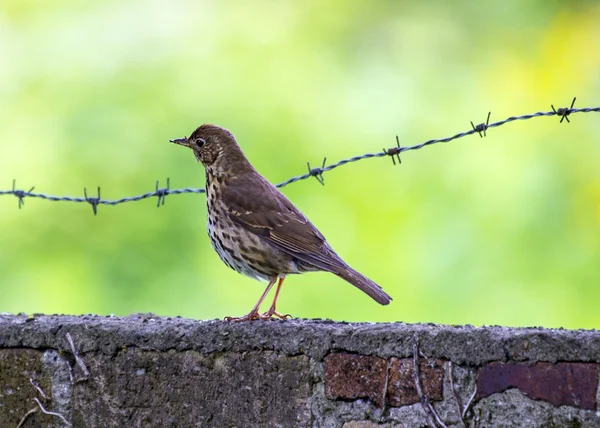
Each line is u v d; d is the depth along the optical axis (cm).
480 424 555
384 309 1325
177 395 616
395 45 1634
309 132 1477
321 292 1322
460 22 1666
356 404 580
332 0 1639
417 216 1409
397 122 1527
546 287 1353
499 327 575
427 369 566
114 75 1526
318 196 1419
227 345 607
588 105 1573
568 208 1414
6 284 1404
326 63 1585
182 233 1373
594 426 537
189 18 1592
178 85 1517
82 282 1377
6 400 644
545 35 1642
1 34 1606
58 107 1518
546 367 546
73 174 1436
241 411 604
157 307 1347
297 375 593
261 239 799
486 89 1598
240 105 1495
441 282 1341
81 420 632
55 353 637
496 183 1439
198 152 857
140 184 1416
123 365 625
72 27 1588
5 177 1467
